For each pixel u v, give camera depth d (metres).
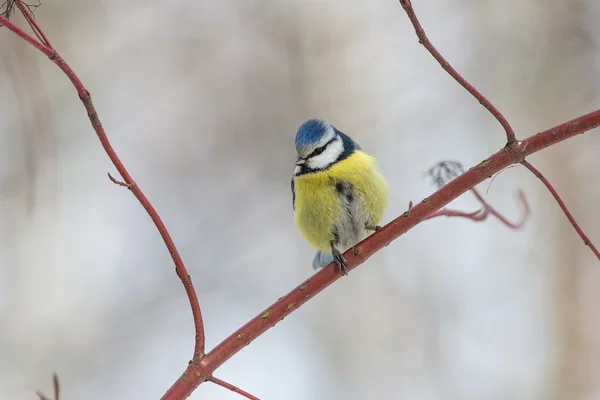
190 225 12.93
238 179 13.37
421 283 11.82
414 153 13.23
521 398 10.41
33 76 11.09
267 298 12.05
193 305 4.35
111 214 13.04
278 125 13.49
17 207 11.62
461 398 10.52
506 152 4.83
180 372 10.98
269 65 13.71
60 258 11.99
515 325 11.22
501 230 12.23
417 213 5.11
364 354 11.36
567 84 13.05
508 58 13.45
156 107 13.88
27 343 11.07
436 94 13.66
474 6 13.75
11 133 11.58
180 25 14.04
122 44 13.89
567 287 11.45
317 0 13.75
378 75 13.84
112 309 11.64
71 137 13.35
